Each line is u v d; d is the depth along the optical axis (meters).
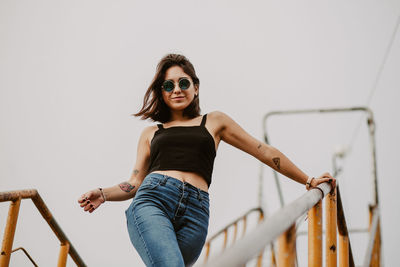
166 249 1.63
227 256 0.69
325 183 1.82
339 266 2.06
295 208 1.06
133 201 1.90
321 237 1.50
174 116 2.32
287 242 1.01
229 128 2.17
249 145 2.17
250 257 0.73
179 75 2.30
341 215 2.07
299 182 2.12
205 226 1.93
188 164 1.98
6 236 2.28
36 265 2.96
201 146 2.03
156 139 2.11
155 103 2.37
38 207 2.62
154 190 1.88
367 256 2.31
